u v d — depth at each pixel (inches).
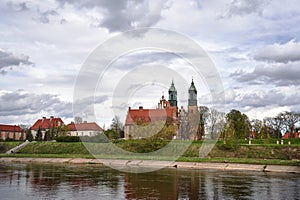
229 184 902.4
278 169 1300.4
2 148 2358.5
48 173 1183.6
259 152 1781.5
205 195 725.3
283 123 3341.5
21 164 1627.7
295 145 1788.9
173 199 678.5
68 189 801.6
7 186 852.0
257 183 924.6
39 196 706.2
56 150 2153.1
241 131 2316.7
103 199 674.2
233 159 1596.9
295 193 753.0
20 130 4564.5
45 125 3865.7
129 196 707.4
